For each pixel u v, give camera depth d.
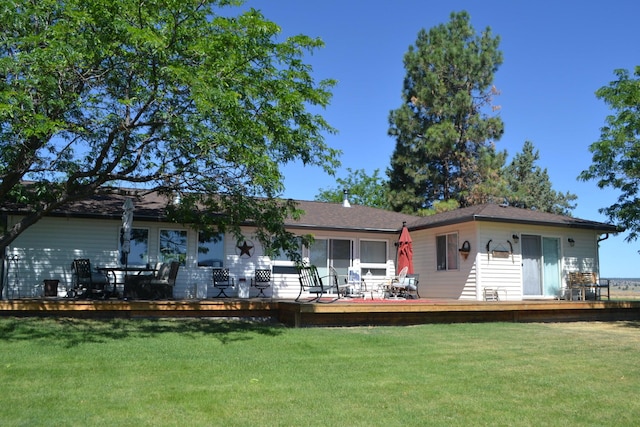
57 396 5.26
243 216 10.43
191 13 8.90
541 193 39.41
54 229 13.91
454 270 15.76
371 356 7.74
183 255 15.20
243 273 15.82
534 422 4.79
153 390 5.60
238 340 8.80
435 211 30.00
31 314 10.48
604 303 14.12
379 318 11.65
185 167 9.81
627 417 4.96
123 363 6.80
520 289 15.28
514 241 15.41
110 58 8.94
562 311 13.82
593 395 5.75
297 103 9.02
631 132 13.57
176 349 7.83
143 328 9.77
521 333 10.48
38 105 8.55
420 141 31.75
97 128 9.95
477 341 9.31
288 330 10.15
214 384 5.94
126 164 10.45
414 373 6.70
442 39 32.28
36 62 7.80
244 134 8.61
